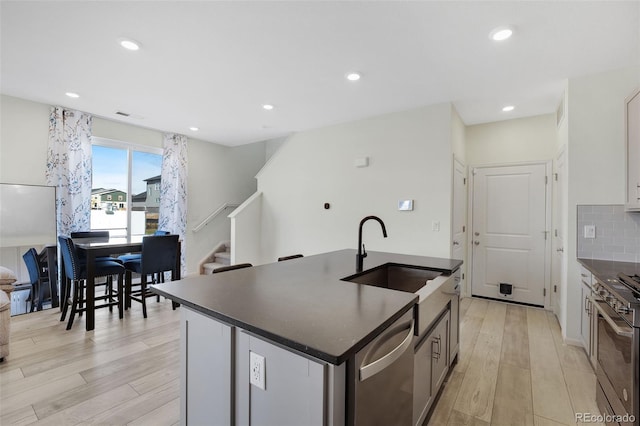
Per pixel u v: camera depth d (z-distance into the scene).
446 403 2.01
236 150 6.41
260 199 5.49
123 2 1.90
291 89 3.24
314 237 4.76
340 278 1.79
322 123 4.50
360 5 1.91
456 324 2.42
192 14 2.01
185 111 4.00
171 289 1.51
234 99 3.55
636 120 2.35
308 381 0.92
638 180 2.31
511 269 4.20
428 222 3.69
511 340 3.00
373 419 1.08
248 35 2.25
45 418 1.82
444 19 2.04
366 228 4.19
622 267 2.36
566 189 2.90
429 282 1.90
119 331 3.11
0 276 2.80
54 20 2.08
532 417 1.89
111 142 4.58
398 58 2.56
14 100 3.62
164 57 2.58
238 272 1.95
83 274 3.30
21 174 3.69
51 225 3.83
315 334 0.97
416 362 1.51
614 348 1.69
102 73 2.90
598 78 2.77
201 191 5.75
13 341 2.85
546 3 1.87
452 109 3.61
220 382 1.21
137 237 4.91
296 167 5.00
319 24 2.11
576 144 2.83
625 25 2.07
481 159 4.40
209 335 1.26
